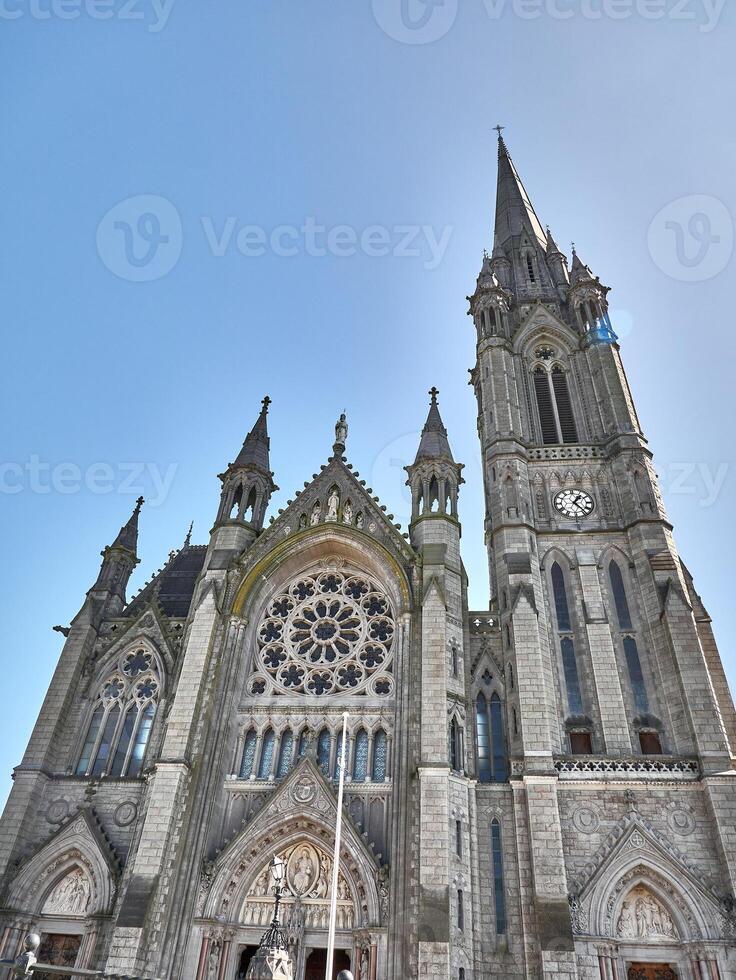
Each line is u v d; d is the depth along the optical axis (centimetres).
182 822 4056
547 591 5050
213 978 3694
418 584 4938
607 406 6031
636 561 5022
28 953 2114
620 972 3534
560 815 4003
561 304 7256
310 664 4825
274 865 3328
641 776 4066
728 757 4003
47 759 4653
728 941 3497
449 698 4362
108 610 5600
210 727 4441
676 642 4453
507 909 3753
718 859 3744
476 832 4019
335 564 5338
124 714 4909
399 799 4003
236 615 4922
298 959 3709
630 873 3794
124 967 3503
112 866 4141
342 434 6122
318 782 4172
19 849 4300
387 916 3694
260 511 5769
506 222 8806
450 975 3344
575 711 4525
